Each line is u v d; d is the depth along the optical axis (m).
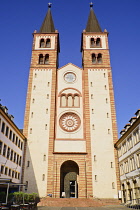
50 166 51.09
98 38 67.62
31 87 59.62
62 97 59.53
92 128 55.00
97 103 57.81
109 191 48.97
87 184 49.53
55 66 62.50
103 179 50.06
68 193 51.62
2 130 39.34
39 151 52.56
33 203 35.69
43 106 57.31
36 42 66.44
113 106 57.50
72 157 51.94
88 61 63.41
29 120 55.75
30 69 61.97
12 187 45.38
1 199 32.19
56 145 53.50
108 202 47.50
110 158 52.00
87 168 50.97
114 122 55.66
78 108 57.81
